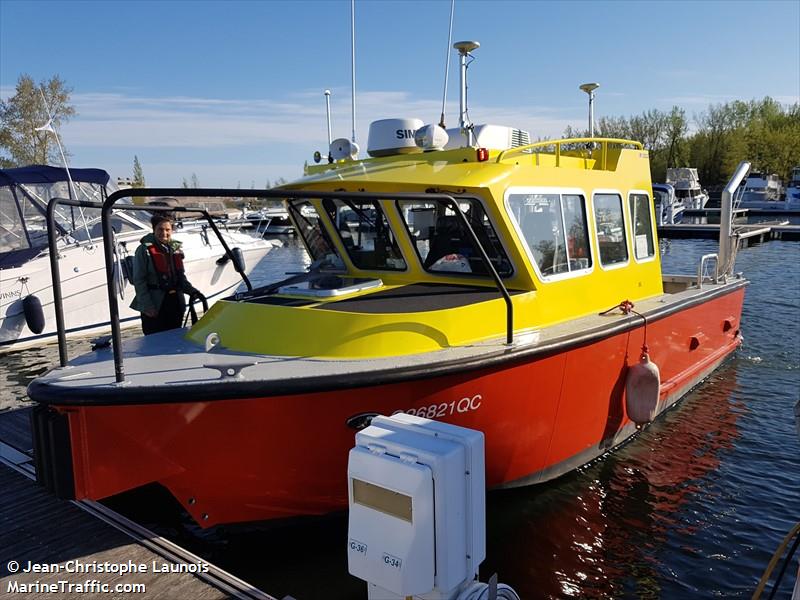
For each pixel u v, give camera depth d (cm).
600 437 506
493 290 443
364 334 367
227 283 1345
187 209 490
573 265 490
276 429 342
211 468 349
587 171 506
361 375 339
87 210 1154
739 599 372
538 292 446
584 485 496
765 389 723
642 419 515
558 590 378
